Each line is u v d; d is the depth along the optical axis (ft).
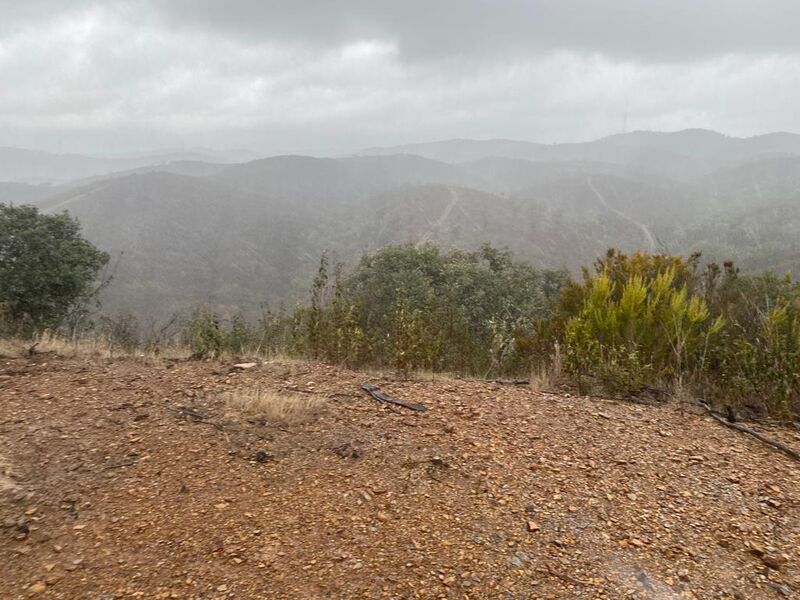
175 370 15.39
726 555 8.26
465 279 73.31
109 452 10.19
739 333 17.33
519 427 12.50
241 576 7.43
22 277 44.14
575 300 20.58
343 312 19.79
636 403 14.66
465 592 7.37
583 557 8.17
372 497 9.47
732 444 12.05
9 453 9.70
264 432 11.44
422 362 17.67
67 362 15.65
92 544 7.84
